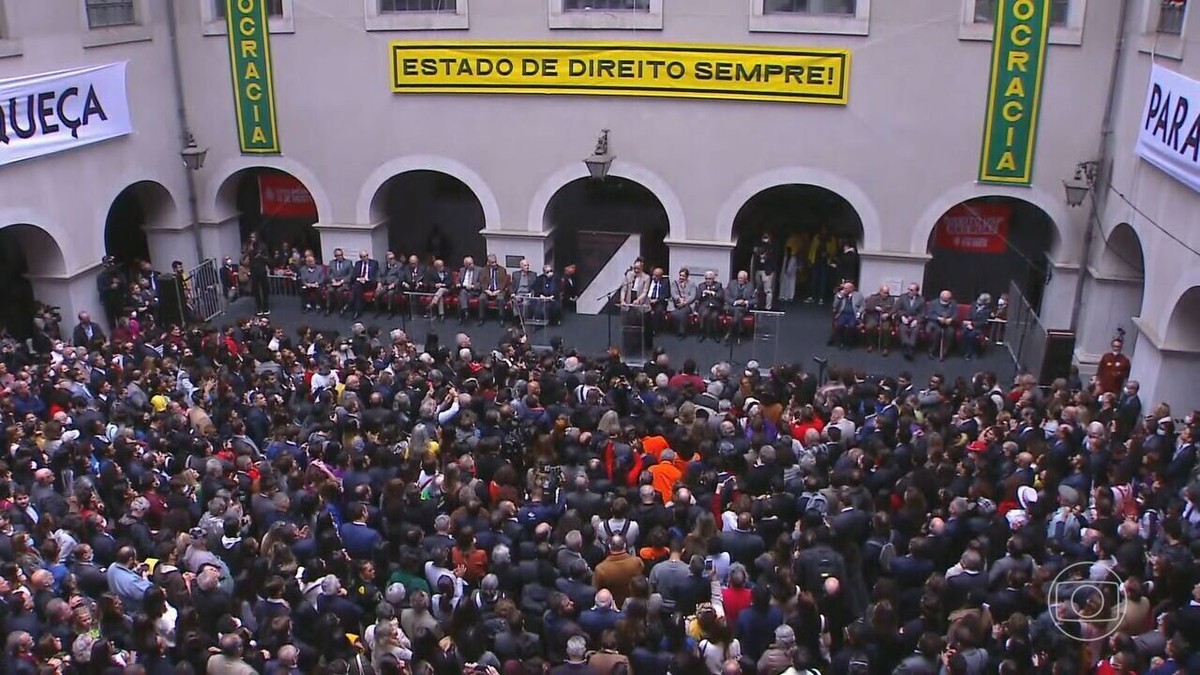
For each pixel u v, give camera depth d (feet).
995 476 39.60
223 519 35.17
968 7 63.36
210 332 58.44
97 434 43.06
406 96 72.28
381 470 39.86
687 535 35.47
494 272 72.84
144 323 61.98
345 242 76.48
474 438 42.96
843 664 28.96
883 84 66.03
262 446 45.47
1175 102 51.08
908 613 32.37
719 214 70.79
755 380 49.73
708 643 28.96
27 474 40.06
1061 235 66.03
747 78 67.46
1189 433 43.75
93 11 66.69
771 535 36.22
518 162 72.33
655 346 68.69
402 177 82.38
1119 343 57.62
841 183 68.64
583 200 79.41
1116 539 34.65
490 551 34.60
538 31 69.10
